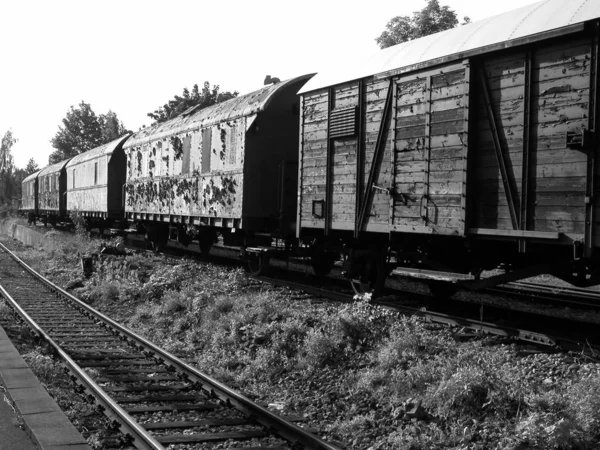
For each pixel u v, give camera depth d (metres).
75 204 32.38
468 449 5.07
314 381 7.25
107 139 76.06
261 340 8.67
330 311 9.45
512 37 7.41
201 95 48.75
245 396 6.82
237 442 5.43
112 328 10.73
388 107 9.48
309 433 5.47
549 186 7.11
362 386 6.71
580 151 6.75
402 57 9.32
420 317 9.10
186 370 7.78
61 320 11.56
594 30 6.63
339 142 10.62
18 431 5.25
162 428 5.75
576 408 5.16
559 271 7.96
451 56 8.20
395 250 10.25
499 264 9.14
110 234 29.56
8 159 76.12
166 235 21.92
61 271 19.17
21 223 46.31
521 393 5.55
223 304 10.63
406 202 9.05
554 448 4.72
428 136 8.64
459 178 8.13
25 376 6.75
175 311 11.68
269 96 14.54
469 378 5.72
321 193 11.06
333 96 10.79
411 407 5.96
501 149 7.67
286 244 14.54
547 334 7.73
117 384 7.30
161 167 20.28
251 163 14.56
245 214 14.53
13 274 19.38
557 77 7.03
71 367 7.73
